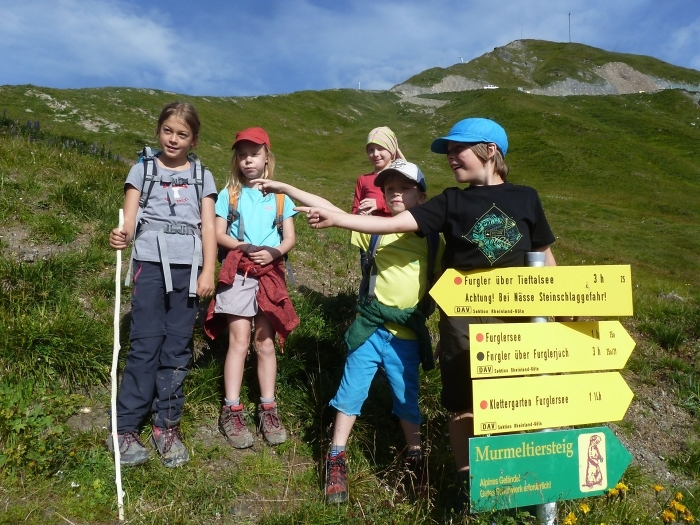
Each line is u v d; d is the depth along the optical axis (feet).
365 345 11.12
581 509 10.27
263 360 12.17
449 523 9.94
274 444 11.92
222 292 11.82
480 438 9.03
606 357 9.71
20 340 11.90
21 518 8.95
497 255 9.88
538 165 140.46
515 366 9.24
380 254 11.21
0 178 20.66
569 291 9.53
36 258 16.03
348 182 111.55
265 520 9.91
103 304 14.64
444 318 10.66
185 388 12.41
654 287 33.42
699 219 101.71
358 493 10.78
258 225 12.30
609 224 90.27
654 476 13.67
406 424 11.37
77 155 30.71
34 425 10.39
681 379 18.16
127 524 9.36
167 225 11.25
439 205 10.25
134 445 10.65
